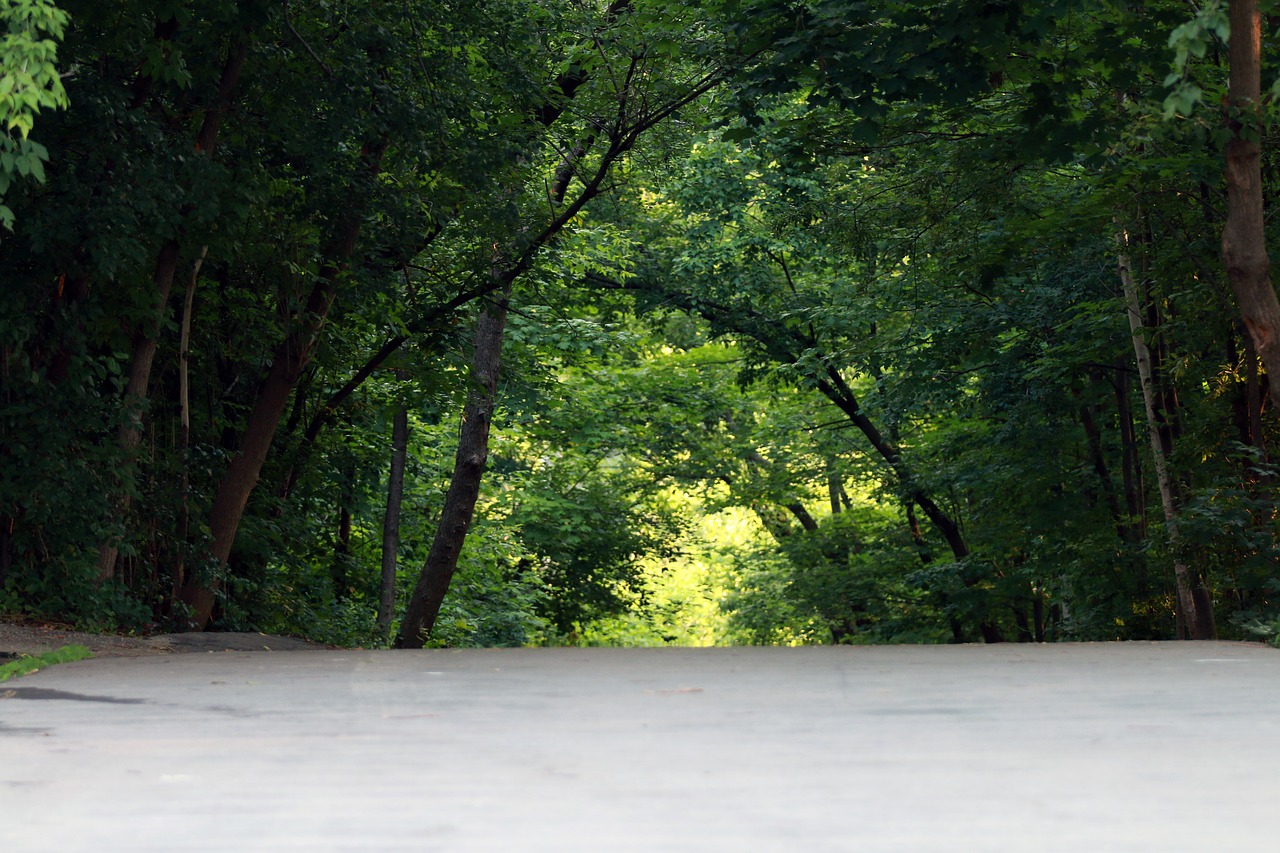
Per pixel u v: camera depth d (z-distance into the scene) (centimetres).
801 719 1146
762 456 7094
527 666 1684
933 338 4778
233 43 2891
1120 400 4634
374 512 5288
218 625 3209
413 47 3183
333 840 694
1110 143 2789
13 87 1619
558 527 6950
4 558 2497
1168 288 3575
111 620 2591
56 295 2616
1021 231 3528
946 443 5484
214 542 3147
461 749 983
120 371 2741
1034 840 691
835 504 7412
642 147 4019
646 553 7481
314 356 3500
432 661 1781
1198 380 3816
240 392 3691
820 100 2722
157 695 1371
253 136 3112
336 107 3006
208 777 873
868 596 6700
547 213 3906
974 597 5497
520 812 758
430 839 695
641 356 7225
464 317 3953
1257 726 1091
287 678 1548
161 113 2852
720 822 730
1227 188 2408
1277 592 3253
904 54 2669
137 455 2709
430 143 3216
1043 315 4566
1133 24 2688
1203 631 3522
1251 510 3228
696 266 5594
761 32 2841
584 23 3684
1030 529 5025
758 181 5497
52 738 1059
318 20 3123
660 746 995
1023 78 2792
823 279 5791
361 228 3506
